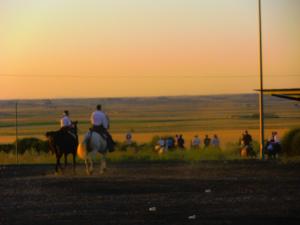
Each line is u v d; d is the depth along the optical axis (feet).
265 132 302.86
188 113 564.30
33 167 140.97
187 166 136.36
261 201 83.25
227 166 134.41
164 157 162.09
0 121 474.49
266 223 67.56
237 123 403.13
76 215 74.54
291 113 520.83
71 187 101.24
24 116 539.70
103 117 123.03
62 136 122.93
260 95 156.76
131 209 78.33
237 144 194.18
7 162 157.28
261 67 157.79
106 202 84.74
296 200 83.92
